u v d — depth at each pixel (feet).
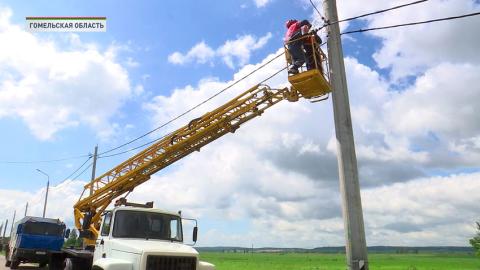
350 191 33.60
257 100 56.34
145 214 41.52
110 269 35.17
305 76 42.68
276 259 319.06
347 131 35.01
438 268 211.00
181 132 60.54
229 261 253.65
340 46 37.52
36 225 85.71
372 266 227.81
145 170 63.62
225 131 59.00
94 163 110.11
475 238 97.81
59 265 66.08
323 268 176.14
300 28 44.47
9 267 93.61
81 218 65.16
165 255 35.81
